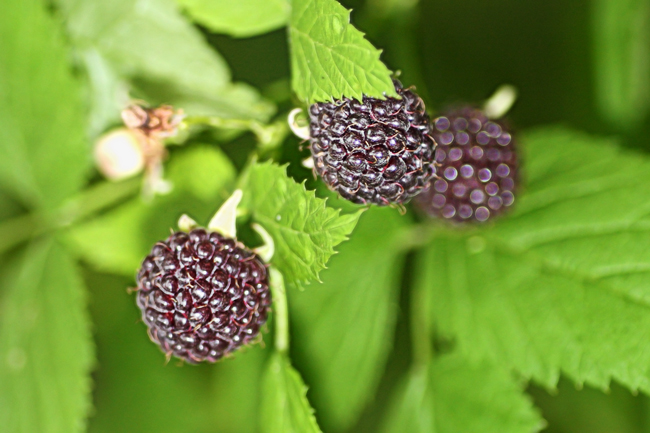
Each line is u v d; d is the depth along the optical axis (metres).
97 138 0.24
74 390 0.25
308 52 0.22
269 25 0.24
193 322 0.21
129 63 0.24
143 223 0.24
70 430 0.25
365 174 0.21
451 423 0.24
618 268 0.23
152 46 0.24
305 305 0.24
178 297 0.21
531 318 0.24
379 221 0.25
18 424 0.25
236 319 0.22
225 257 0.22
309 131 0.22
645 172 0.24
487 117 0.23
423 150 0.21
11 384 0.25
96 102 0.24
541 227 0.24
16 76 0.24
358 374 0.25
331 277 0.25
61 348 0.25
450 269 0.24
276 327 0.22
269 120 0.24
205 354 0.22
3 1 0.24
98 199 0.24
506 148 0.23
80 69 0.24
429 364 0.24
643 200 0.24
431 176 0.22
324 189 0.23
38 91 0.24
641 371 0.23
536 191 0.24
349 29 0.21
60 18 0.24
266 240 0.22
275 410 0.23
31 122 0.24
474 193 0.23
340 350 0.25
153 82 0.24
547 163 0.24
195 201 0.24
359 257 0.25
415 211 0.25
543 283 0.24
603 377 0.23
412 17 0.25
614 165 0.24
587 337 0.23
